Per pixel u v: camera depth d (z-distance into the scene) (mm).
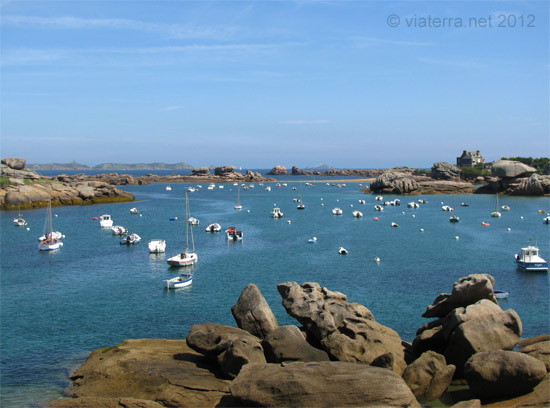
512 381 25562
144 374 31234
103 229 127500
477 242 101562
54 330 46031
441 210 173625
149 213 167375
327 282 64688
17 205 175750
